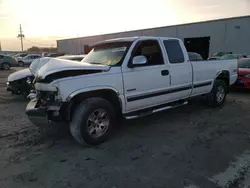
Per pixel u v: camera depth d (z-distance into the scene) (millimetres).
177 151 3596
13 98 7867
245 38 23375
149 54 4559
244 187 2650
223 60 6363
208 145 3818
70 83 3438
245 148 3691
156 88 4555
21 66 30625
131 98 4168
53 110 3545
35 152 3592
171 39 5016
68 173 2965
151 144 3879
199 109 6223
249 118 5367
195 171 2988
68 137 4223
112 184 2713
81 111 3605
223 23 24906
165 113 5828
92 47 5180
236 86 8633
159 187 2648
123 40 4508
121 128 4703
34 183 2738
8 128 4715
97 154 3514
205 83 5781
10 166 3146
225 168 3062
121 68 4012
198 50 27891
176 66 4922
